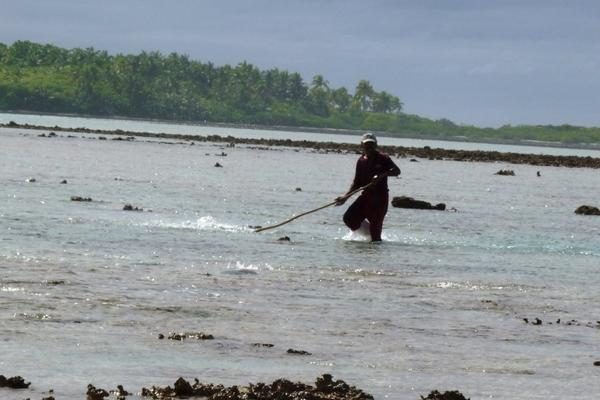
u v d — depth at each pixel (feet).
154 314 80.48
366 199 143.74
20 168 264.52
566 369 68.74
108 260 108.68
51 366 62.64
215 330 75.97
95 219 149.18
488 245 144.56
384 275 108.88
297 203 204.95
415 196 248.73
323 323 80.69
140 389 58.23
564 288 106.01
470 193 269.44
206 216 166.40
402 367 67.41
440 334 78.89
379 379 63.77
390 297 94.48
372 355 70.59
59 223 140.56
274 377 62.95
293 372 64.64
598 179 405.80
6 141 439.22
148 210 170.30
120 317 78.59
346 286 99.71
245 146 577.84
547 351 74.59
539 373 67.36
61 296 85.35
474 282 106.93
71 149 404.77
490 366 68.90
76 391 57.26
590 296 101.30
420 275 110.32
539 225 181.78
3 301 81.61
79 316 77.92
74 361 64.23
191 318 79.77
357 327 79.82
